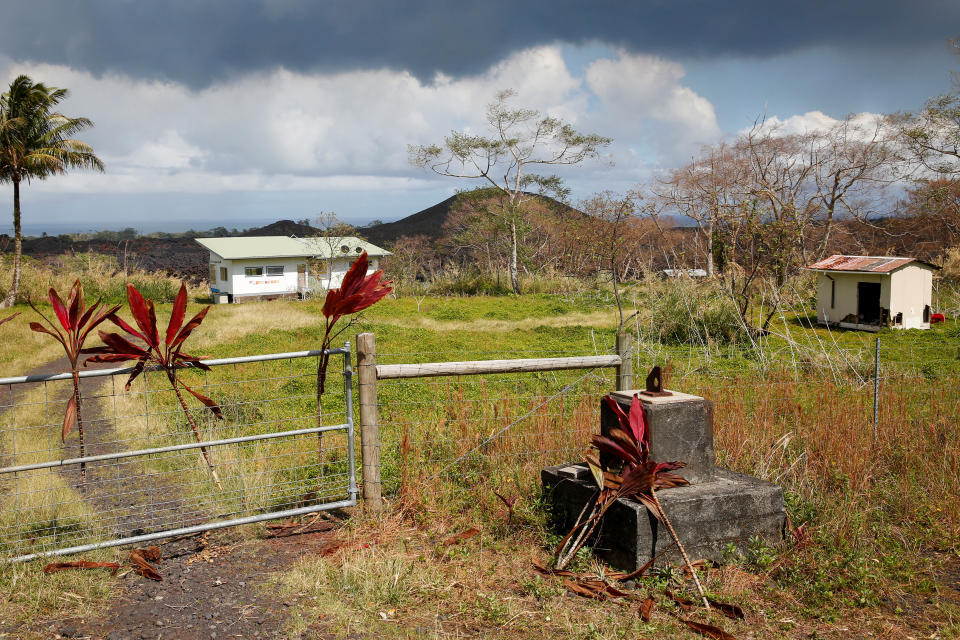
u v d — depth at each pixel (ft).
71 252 165.37
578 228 92.79
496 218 111.34
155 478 18.38
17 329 53.88
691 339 44.37
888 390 23.15
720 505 13.24
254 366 37.99
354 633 10.59
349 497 15.51
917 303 52.13
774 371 31.37
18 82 83.30
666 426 13.64
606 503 12.84
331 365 38.01
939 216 105.91
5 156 80.79
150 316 14.49
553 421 20.20
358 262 15.66
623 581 12.47
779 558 13.21
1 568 12.37
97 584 12.06
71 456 20.58
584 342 47.11
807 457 17.93
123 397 29.25
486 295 99.55
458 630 10.69
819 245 106.11
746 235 49.96
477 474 17.10
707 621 11.16
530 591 12.00
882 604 11.78
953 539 14.23
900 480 17.29
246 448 20.35
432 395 28.27
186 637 10.43
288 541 14.37
